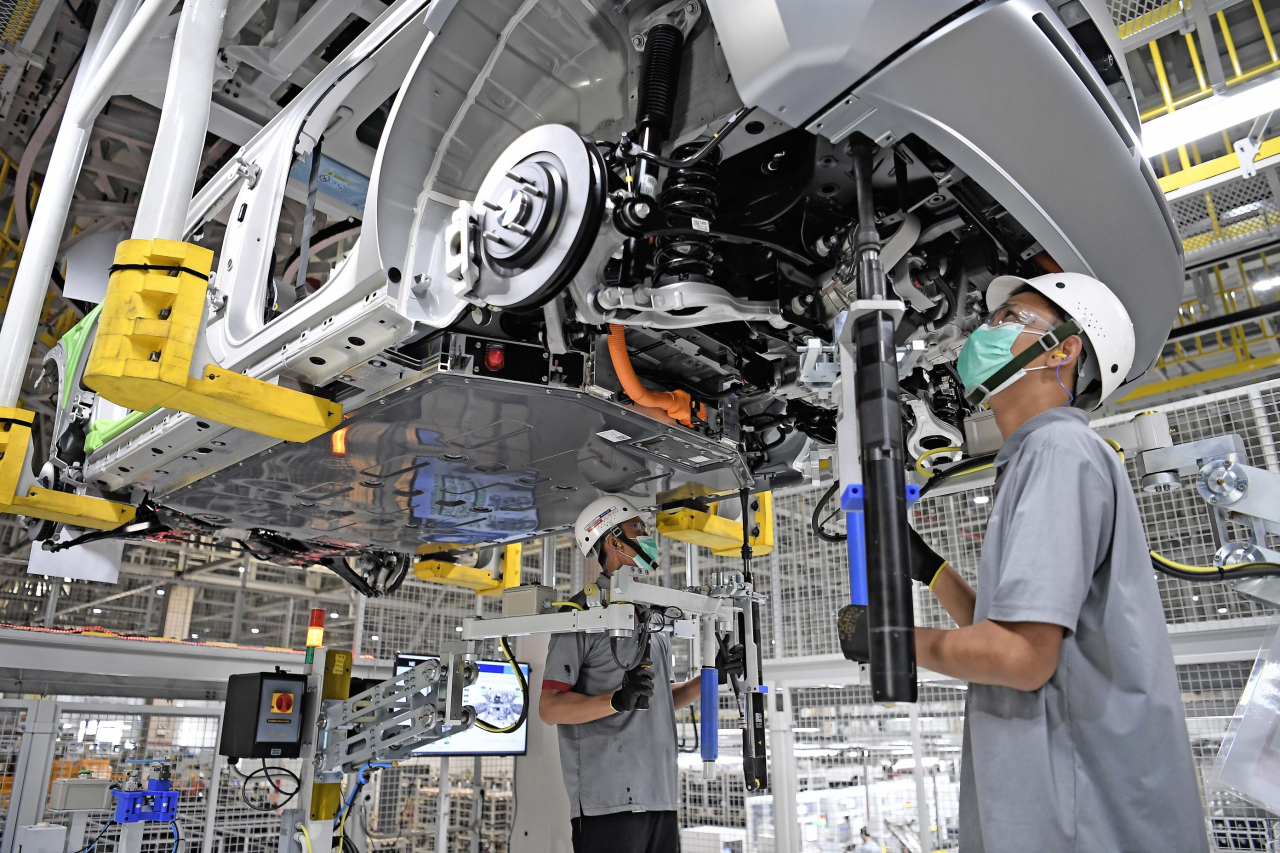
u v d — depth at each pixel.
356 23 4.39
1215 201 5.23
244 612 6.58
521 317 2.38
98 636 5.52
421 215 2.14
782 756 5.37
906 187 1.91
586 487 3.40
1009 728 1.20
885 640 1.10
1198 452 2.24
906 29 1.42
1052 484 1.21
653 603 2.95
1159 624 1.21
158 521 3.89
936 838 4.94
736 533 3.79
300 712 4.03
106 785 4.70
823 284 2.14
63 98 5.07
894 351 1.28
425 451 2.93
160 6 3.13
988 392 1.53
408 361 2.29
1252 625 4.12
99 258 4.69
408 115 2.06
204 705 5.77
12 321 3.49
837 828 5.17
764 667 5.84
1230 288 5.71
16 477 3.38
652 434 2.72
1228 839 3.91
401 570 4.81
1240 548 2.08
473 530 4.17
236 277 2.84
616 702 2.90
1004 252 2.15
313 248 4.57
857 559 1.29
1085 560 1.18
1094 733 1.15
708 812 5.66
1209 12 3.86
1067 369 1.47
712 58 1.93
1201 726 4.20
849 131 1.56
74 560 4.25
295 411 2.30
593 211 1.82
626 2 1.98
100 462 3.52
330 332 2.21
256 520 4.00
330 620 6.91
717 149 1.90
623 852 3.05
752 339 2.55
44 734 4.99
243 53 4.08
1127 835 1.10
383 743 3.68
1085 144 1.65
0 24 4.50
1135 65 4.58
